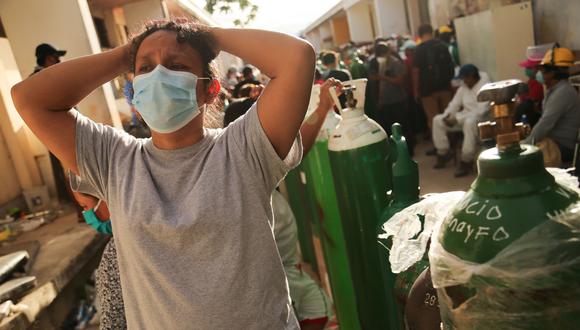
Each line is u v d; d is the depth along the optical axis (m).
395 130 2.07
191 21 1.59
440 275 1.13
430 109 7.68
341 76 4.86
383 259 2.16
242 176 1.42
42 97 1.50
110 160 1.52
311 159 3.10
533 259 0.98
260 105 1.45
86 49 5.78
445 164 6.94
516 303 1.01
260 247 1.41
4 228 5.38
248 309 1.39
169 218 1.38
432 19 14.73
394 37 14.84
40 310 3.37
